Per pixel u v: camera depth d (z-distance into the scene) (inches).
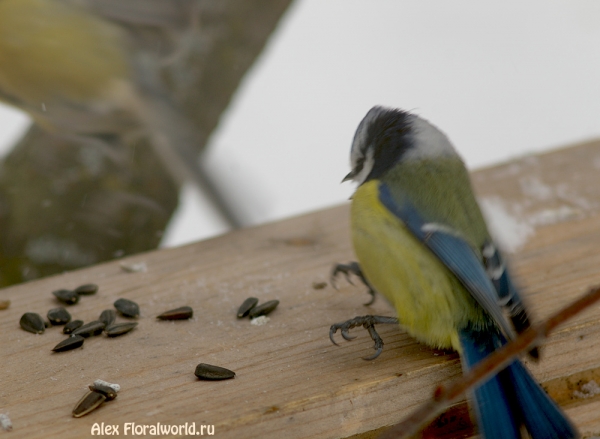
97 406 94.3
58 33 102.0
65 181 103.3
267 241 99.0
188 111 103.8
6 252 103.0
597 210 98.8
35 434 94.0
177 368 95.1
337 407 94.5
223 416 94.1
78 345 95.7
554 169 100.5
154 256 98.6
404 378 94.7
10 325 96.5
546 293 96.4
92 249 103.3
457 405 95.0
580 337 95.2
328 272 97.7
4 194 103.3
